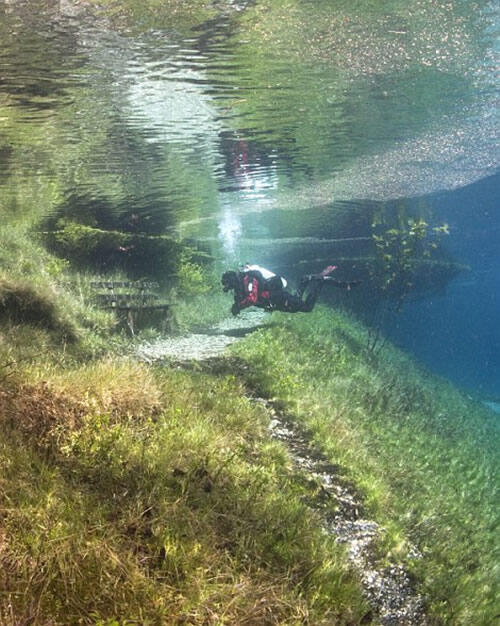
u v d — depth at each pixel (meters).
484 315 91.69
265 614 3.39
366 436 7.41
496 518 6.66
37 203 17.62
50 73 7.80
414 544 5.02
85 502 3.87
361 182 17.41
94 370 6.27
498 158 15.02
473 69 8.30
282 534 4.16
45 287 10.14
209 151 13.03
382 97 9.60
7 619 2.87
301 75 8.29
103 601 3.15
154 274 18.06
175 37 6.69
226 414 6.45
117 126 10.70
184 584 3.39
